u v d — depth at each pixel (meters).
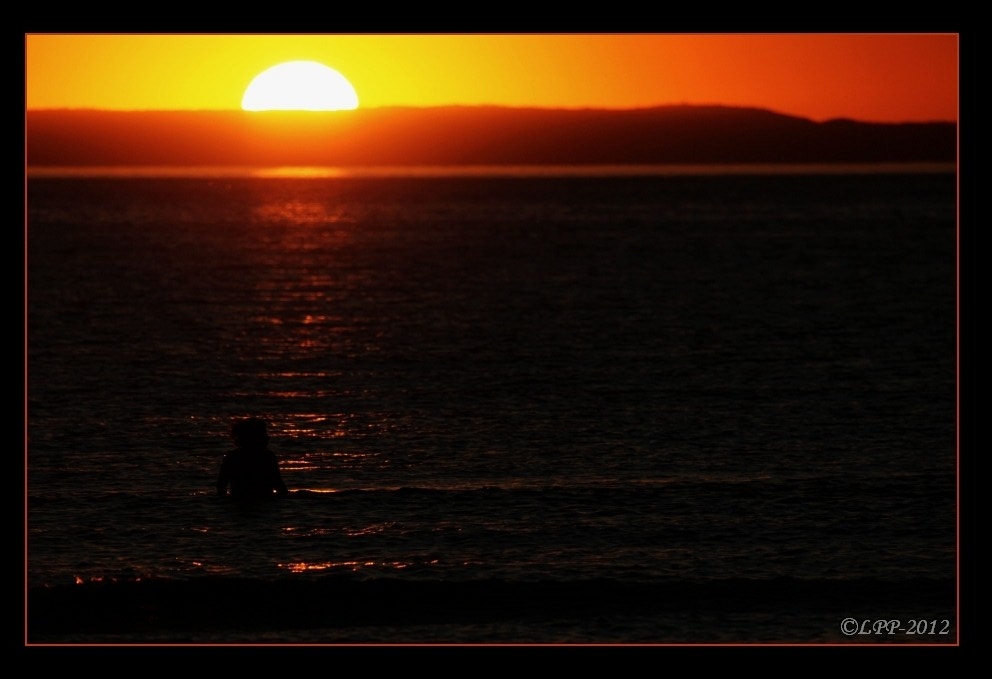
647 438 58.94
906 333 100.62
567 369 81.88
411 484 49.53
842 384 75.12
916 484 49.31
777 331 102.31
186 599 36.88
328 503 46.31
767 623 35.47
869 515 44.97
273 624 35.44
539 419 63.78
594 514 45.16
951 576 38.53
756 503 46.66
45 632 34.59
